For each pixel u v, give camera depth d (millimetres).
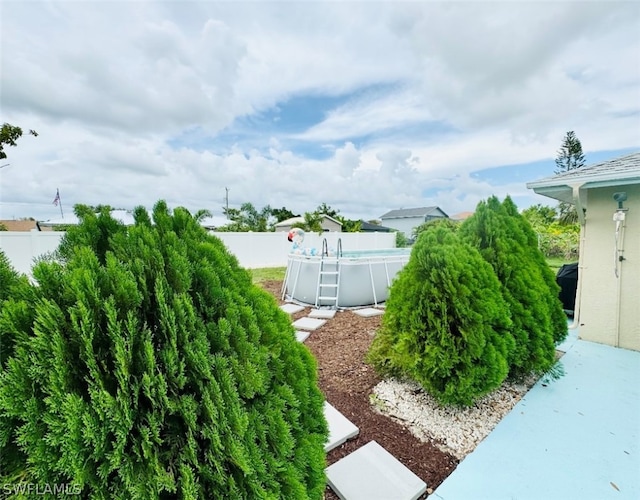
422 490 1738
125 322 983
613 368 3256
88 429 842
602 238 3902
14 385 830
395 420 2420
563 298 5180
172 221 1355
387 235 19062
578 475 1842
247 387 1108
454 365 2277
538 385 2920
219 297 1211
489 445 2111
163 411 971
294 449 1241
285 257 14500
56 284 980
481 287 2412
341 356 3699
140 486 874
